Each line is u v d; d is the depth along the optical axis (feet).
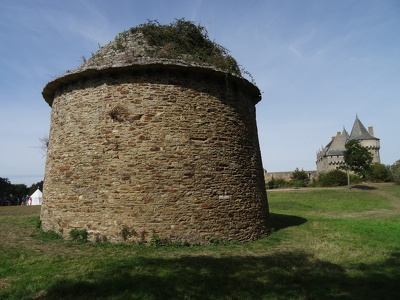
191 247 23.48
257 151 32.60
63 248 22.70
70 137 27.55
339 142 199.21
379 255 22.02
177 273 16.93
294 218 45.52
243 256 21.45
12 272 17.10
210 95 27.63
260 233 28.99
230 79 28.68
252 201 28.86
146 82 26.02
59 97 30.14
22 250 22.07
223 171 26.73
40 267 17.94
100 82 26.94
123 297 13.66
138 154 24.86
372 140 193.88
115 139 25.43
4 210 75.97
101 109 26.40
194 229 24.32
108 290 14.44
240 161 28.53
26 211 70.79
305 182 164.35
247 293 14.51
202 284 15.42
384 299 14.03
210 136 26.71
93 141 26.17
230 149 27.81
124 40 30.81
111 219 24.39
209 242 24.61
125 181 24.61
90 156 26.03
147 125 25.27
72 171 26.73
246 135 30.42
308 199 88.28
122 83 26.22
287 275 17.06
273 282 16.05
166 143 25.11
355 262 20.26
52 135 30.48
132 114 25.54
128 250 22.00
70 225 25.93
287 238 28.86
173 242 23.65
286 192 110.52
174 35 30.78
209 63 29.37
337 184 138.31
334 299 14.01
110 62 27.76
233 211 26.53
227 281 16.01
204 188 25.38
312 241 27.27
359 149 122.93
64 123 28.45
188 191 24.76
